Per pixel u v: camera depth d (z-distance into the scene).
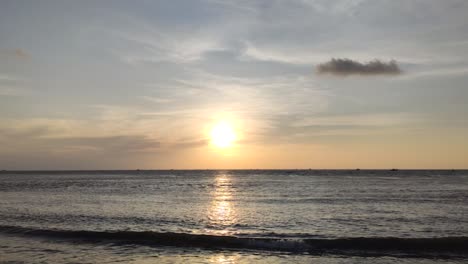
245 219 34.75
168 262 20.02
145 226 31.25
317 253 21.81
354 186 81.12
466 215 36.03
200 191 70.06
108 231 26.19
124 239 24.81
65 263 19.75
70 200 51.44
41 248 22.92
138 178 149.75
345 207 42.84
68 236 25.73
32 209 41.47
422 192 62.44
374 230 29.27
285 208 42.47
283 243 23.22
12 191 68.75
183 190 73.38
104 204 46.69
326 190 69.44
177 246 23.33
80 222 32.81
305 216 36.28
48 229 27.66
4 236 25.91
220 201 50.50
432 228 29.86
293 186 84.62
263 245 23.30
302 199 52.38
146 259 20.56
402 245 22.75
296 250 22.47
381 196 55.59
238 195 60.31
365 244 22.95
